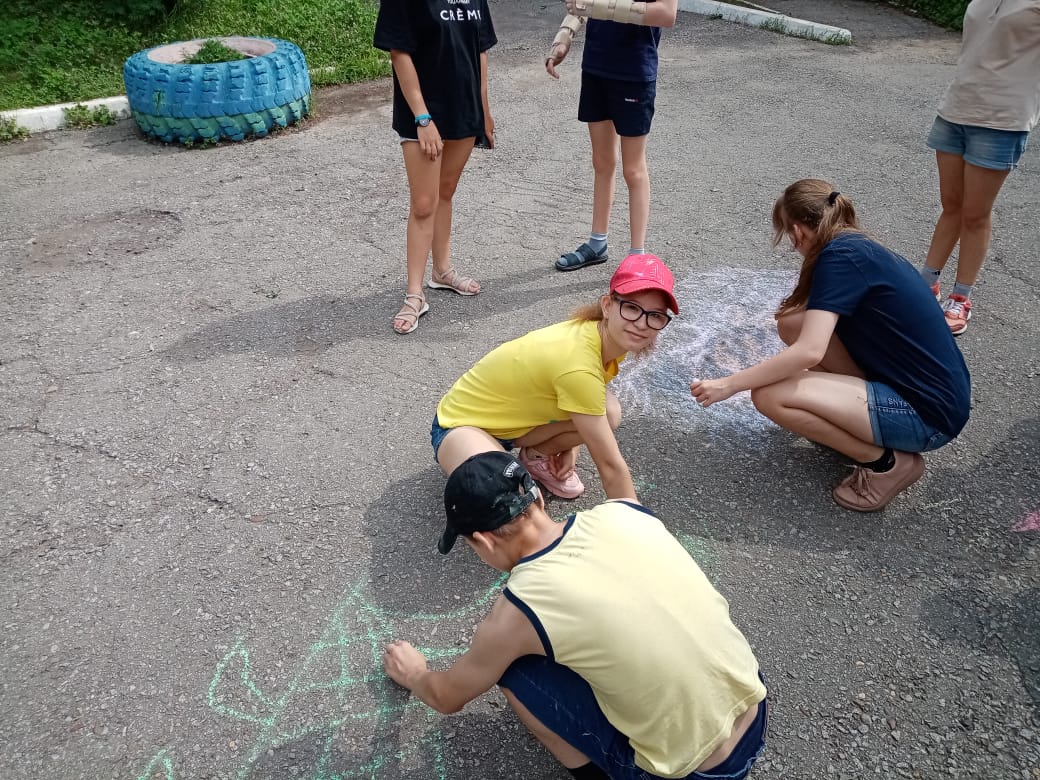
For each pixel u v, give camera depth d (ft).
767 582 8.43
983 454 10.07
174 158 19.27
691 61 26.37
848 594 8.29
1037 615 8.02
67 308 13.16
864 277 8.47
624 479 8.25
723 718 5.51
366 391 11.24
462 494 5.73
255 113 19.99
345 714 7.22
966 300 12.32
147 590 8.35
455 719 7.19
